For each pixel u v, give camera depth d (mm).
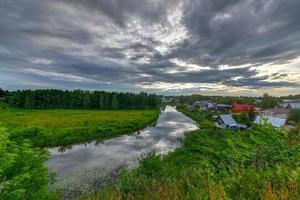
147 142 36094
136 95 127000
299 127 5719
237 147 5262
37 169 6641
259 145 5031
